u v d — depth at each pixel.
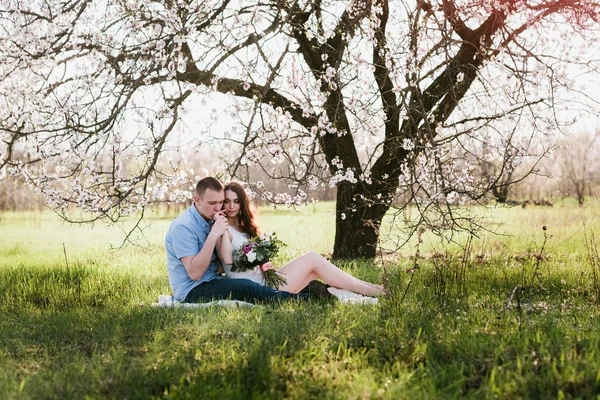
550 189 34.97
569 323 4.60
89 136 7.08
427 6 7.57
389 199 9.05
